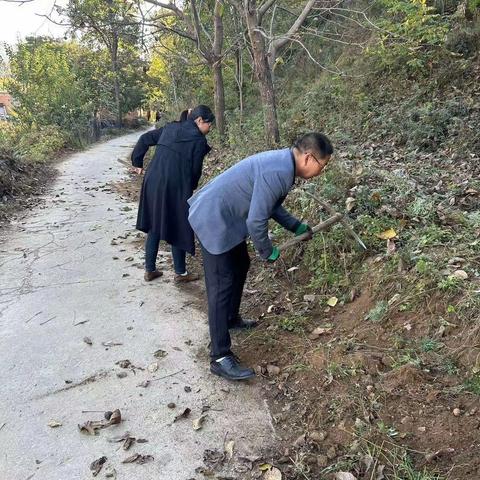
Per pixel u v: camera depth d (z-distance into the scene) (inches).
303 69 490.3
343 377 113.4
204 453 100.9
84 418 111.2
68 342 142.7
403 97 327.3
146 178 171.0
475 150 239.6
